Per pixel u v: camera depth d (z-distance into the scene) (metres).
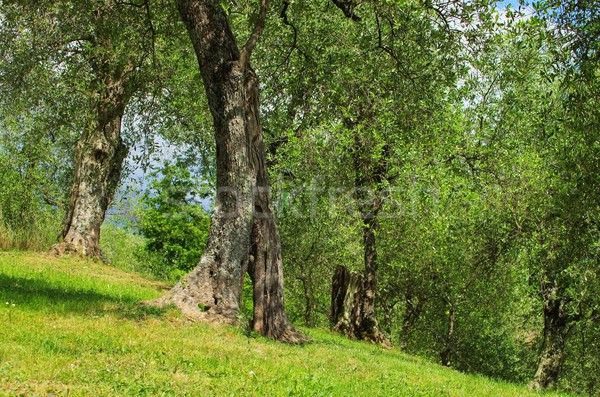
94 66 21.23
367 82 18.94
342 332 23.70
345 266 25.06
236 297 12.90
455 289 25.19
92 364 7.95
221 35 13.23
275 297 13.88
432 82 17.41
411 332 30.72
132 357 8.66
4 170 28.97
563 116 11.98
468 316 28.48
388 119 19.44
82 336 9.24
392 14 15.48
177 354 9.26
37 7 15.05
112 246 38.25
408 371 13.22
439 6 14.82
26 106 17.42
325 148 20.77
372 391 9.38
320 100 18.94
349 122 21.31
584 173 11.45
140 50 17.59
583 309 20.72
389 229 24.06
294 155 20.53
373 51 16.84
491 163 19.45
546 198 17.61
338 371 10.77
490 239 20.14
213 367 8.97
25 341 8.52
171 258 33.44
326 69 17.28
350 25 17.75
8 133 28.12
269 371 9.29
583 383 29.05
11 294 12.08
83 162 22.36
